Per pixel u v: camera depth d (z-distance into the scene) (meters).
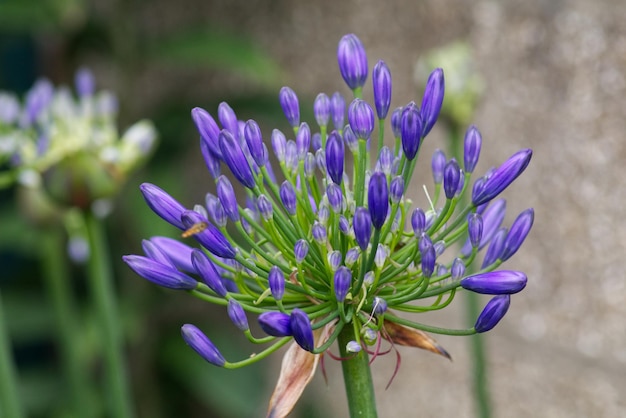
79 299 1.89
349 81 0.90
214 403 1.87
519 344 1.43
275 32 1.77
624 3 1.26
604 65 1.29
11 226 1.76
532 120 1.39
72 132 1.18
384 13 1.58
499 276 0.85
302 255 0.85
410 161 0.87
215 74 1.93
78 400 1.48
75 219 1.37
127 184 1.68
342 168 0.86
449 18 1.48
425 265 0.85
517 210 1.42
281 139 0.88
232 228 1.59
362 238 0.85
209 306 1.97
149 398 1.93
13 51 2.19
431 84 0.88
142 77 2.01
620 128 1.28
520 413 1.44
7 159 1.19
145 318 1.88
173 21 1.93
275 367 1.84
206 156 0.88
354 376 0.88
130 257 0.86
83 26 1.83
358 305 0.86
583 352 1.36
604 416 1.34
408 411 1.61
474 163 0.87
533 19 1.36
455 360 1.53
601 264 1.32
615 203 1.30
